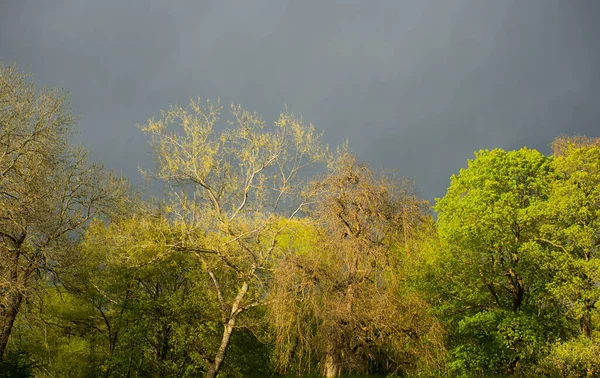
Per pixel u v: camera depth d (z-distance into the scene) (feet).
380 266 75.41
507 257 111.55
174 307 88.48
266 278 84.53
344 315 69.77
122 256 87.66
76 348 90.33
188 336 87.61
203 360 87.86
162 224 90.02
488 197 109.81
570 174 105.60
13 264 74.79
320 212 80.18
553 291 95.96
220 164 89.25
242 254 87.35
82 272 87.51
